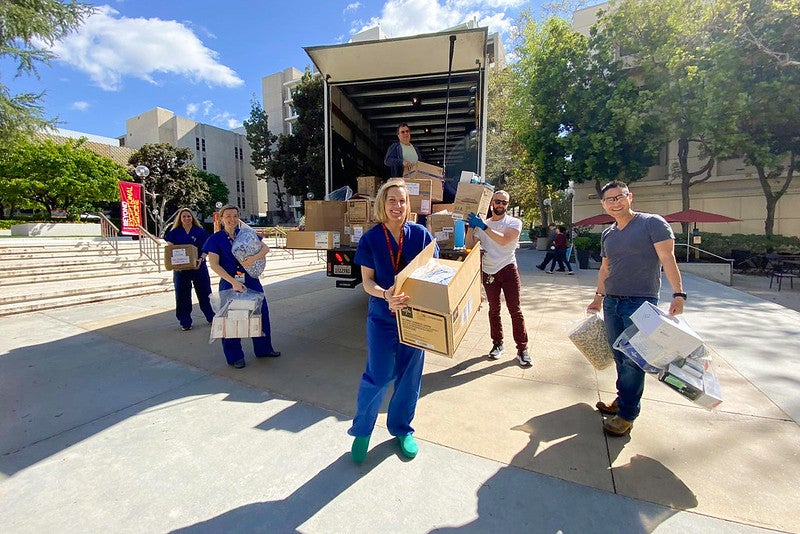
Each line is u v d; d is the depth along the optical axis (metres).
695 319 5.34
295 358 3.95
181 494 1.94
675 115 13.16
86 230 24.05
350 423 2.64
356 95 6.49
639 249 2.36
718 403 1.99
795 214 15.11
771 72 12.05
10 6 8.23
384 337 2.16
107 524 1.74
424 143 8.38
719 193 16.64
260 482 2.04
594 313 2.85
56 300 6.28
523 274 11.19
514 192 26.45
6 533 1.68
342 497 1.92
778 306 6.20
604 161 14.90
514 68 19.25
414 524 1.74
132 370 3.61
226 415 2.75
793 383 3.17
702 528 1.69
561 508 1.82
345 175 6.29
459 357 3.95
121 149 40.56
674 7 13.17
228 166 59.47
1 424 2.61
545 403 2.90
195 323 5.30
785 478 2.01
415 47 5.02
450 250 3.84
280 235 21.75
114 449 2.33
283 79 56.59
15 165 24.59
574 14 20.83
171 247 4.63
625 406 2.38
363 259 2.20
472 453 2.27
